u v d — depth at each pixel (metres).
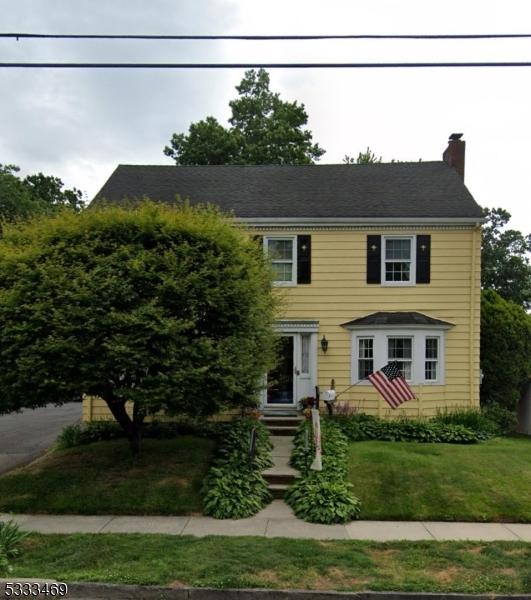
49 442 15.30
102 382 9.26
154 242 9.84
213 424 13.16
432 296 15.85
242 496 8.89
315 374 15.80
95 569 6.11
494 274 38.44
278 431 13.73
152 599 5.64
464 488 9.21
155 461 10.59
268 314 11.52
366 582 5.79
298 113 35.97
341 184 17.64
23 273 9.11
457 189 17.05
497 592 5.58
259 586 5.70
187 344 9.23
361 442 12.80
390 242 16.12
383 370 13.69
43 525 7.98
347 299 15.94
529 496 8.95
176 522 8.20
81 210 10.97
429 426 13.75
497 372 17.42
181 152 34.34
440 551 6.78
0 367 8.96
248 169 18.86
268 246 16.06
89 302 8.91
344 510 8.35
